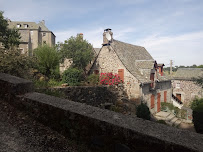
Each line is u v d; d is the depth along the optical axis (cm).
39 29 2905
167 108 1402
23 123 295
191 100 1950
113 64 1261
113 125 197
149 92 1212
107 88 995
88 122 223
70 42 1324
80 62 1331
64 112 256
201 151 139
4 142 237
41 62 927
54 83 812
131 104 1087
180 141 156
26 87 373
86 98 818
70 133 247
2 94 387
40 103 298
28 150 224
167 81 1617
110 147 199
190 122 1272
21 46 2373
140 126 191
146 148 170
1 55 569
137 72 1194
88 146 223
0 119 301
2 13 1437
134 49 1582
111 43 1305
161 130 182
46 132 269
